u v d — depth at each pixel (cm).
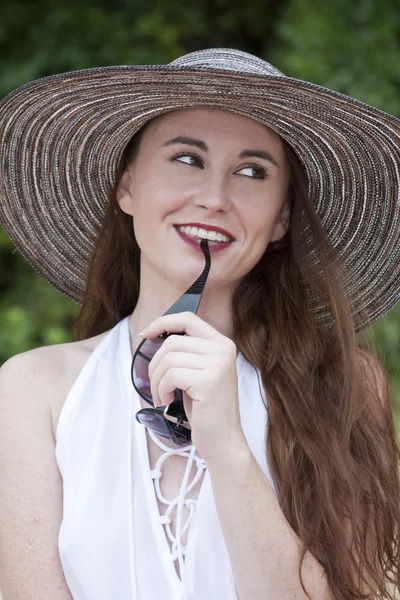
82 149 295
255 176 270
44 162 298
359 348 302
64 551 248
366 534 269
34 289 638
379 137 273
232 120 264
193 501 255
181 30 656
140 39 647
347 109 257
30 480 254
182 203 262
